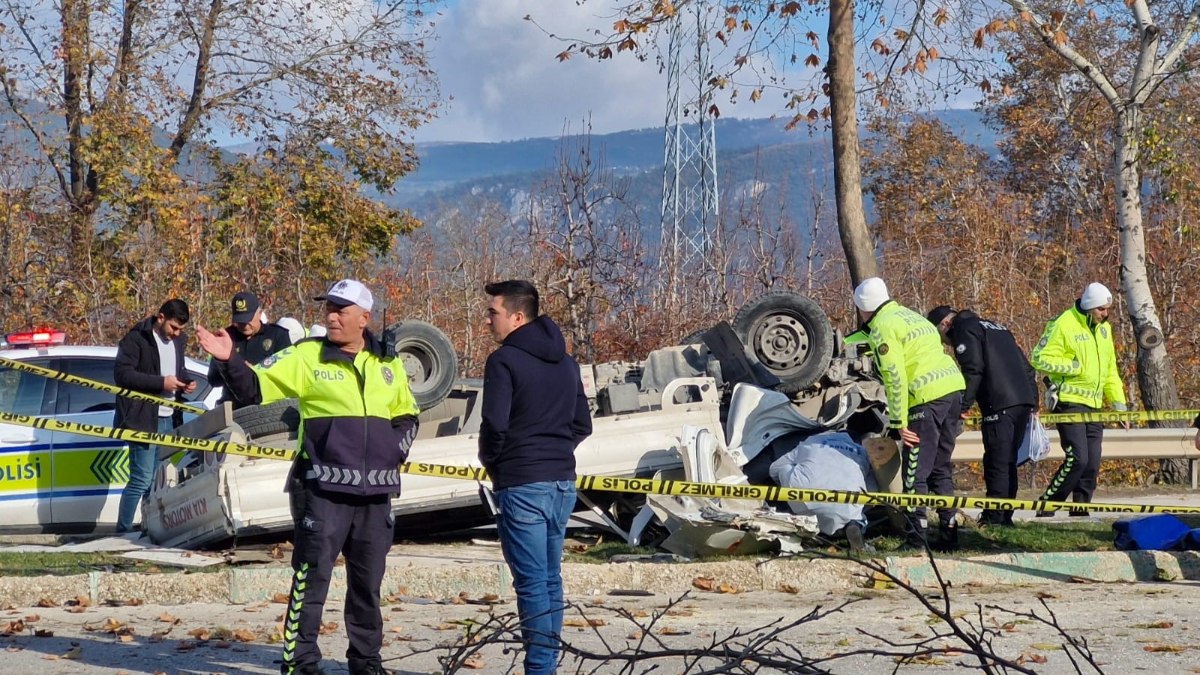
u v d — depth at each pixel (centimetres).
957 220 2531
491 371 536
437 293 2123
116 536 1037
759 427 971
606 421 951
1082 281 2352
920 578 810
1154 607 720
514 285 545
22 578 786
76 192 2334
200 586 784
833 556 426
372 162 2616
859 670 574
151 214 2227
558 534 547
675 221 1948
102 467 1052
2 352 1073
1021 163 3484
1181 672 564
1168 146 2020
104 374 1089
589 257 1789
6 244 1972
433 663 600
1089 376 1051
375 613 558
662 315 1812
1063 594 768
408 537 995
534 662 535
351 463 541
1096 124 2795
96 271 2083
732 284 1895
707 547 861
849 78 1509
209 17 2483
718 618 702
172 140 2512
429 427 1015
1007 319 2086
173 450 972
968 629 656
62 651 628
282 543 934
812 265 1903
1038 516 1114
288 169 2528
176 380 998
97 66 2375
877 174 3350
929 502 714
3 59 2273
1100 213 2898
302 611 543
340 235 2519
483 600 780
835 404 1053
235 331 961
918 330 900
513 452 536
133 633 676
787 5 1566
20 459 1040
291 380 541
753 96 1622
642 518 912
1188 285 2145
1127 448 1345
